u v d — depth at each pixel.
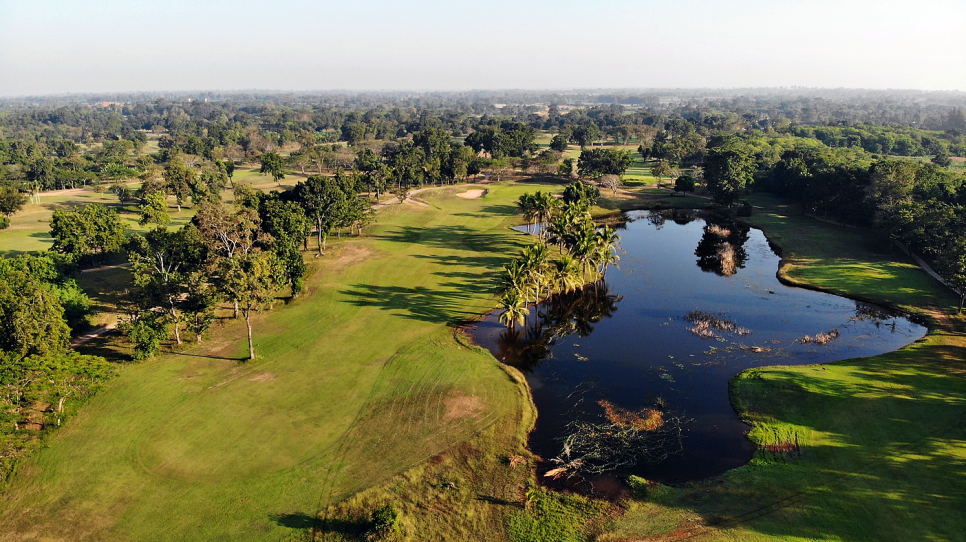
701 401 54.06
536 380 58.81
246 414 50.00
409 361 60.94
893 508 36.88
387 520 35.91
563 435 48.53
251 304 62.03
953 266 71.50
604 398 54.97
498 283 82.69
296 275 77.81
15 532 36.03
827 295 82.56
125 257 97.38
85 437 46.09
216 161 171.38
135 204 145.62
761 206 144.62
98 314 71.12
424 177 175.38
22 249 99.88
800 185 141.12
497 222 125.25
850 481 39.91
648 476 42.75
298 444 45.72
